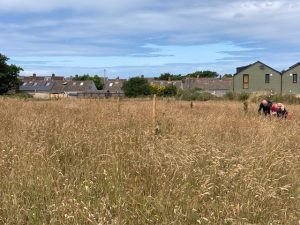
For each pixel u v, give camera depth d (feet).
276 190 18.89
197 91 173.47
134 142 25.12
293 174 21.67
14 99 71.00
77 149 23.45
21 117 37.73
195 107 72.28
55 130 29.14
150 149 22.68
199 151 23.22
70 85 348.38
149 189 17.97
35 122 32.30
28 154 21.15
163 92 225.76
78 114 42.83
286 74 223.71
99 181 18.58
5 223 14.88
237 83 232.12
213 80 293.64
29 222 15.10
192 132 30.68
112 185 17.95
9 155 21.44
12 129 29.89
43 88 347.97
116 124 33.96
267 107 49.88
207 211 16.30
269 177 20.36
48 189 17.22
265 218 16.16
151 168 20.04
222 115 43.16
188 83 294.25
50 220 15.03
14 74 272.92
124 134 27.40
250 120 39.55
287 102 135.64
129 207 16.25
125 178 18.78
